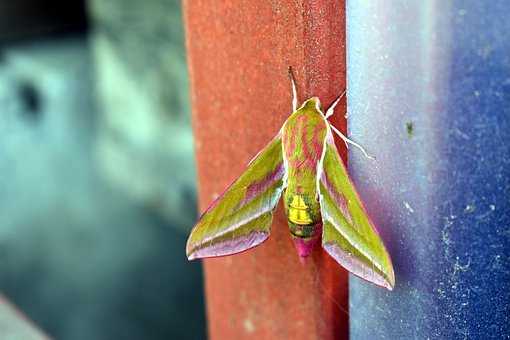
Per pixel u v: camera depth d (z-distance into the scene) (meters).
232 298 0.31
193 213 0.80
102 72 0.91
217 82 0.29
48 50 1.10
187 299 0.70
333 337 0.29
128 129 0.88
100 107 0.94
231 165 0.30
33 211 0.90
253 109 0.28
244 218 0.27
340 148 0.27
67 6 1.14
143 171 0.87
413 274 0.25
